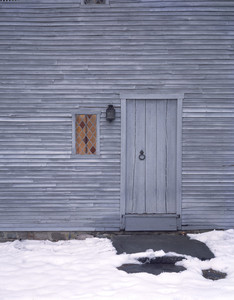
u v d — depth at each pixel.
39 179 6.48
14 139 6.45
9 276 4.94
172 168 6.52
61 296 4.36
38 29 6.36
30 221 6.51
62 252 5.86
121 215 6.48
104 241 6.29
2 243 6.33
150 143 6.53
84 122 6.50
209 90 6.42
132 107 6.48
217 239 6.23
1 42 6.37
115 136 6.46
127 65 6.39
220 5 6.34
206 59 6.39
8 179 6.47
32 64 6.40
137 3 6.33
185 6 6.34
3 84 6.41
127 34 6.36
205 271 5.20
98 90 6.42
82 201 6.50
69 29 6.36
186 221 6.51
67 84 6.42
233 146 6.47
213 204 6.50
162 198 6.53
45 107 6.44
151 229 6.50
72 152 6.46
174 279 4.86
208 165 6.48
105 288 4.57
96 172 6.47
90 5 6.34
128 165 6.51
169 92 6.42
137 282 4.73
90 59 6.39
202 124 6.45
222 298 4.30
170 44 6.37
